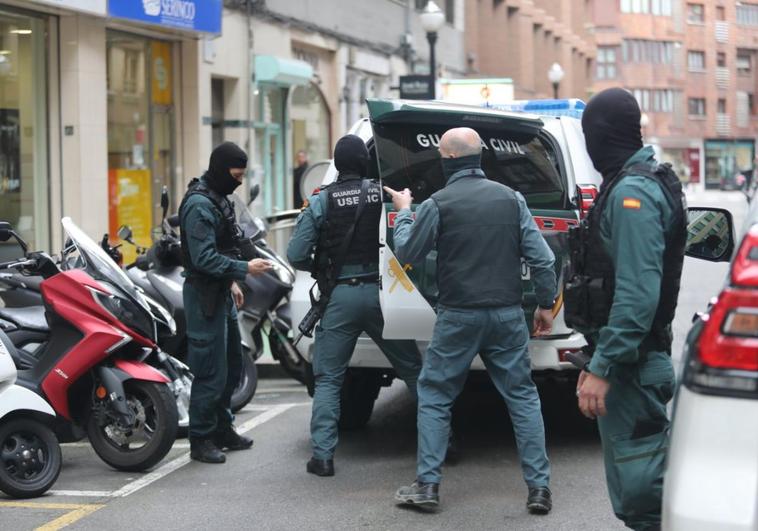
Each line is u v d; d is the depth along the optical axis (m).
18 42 17.50
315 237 8.72
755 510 3.93
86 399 8.96
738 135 89.88
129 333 8.83
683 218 5.58
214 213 9.06
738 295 4.03
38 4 16.94
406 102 8.59
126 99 20.31
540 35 57.03
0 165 17.23
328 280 8.72
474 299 7.62
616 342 5.36
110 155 19.91
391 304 8.47
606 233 5.60
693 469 4.04
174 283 10.98
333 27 30.44
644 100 91.19
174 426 8.79
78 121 18.25
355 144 8.84
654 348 5.64
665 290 5.60
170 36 21.02
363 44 33.09
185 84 22.08
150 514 7.80
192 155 22.19
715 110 87.81
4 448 8.20
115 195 20.02
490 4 50.75
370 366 9.34
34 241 17.92
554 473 8.80
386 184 8.74
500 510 7.79
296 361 12.46
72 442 9.40
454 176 7.82
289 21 26.91
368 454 9.59
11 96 17.41
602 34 91.56
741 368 4.00
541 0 60.25
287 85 26.55
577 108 11.05
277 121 27.56
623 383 5.64
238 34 24.16
